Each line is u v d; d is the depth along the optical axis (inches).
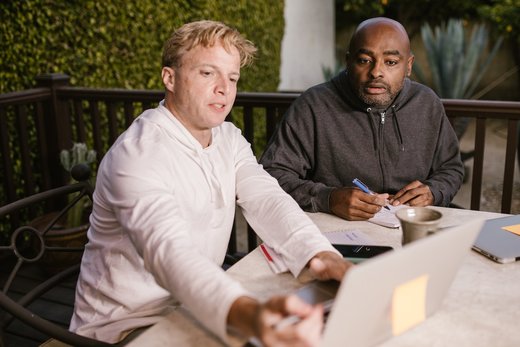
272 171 81.8
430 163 84.1
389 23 76.9
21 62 125.7
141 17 149.5
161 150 51.8
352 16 316.2
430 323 40.8
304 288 44.3
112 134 125.3
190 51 52.9
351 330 33.5
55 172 132.1
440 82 212.5
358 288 31.0
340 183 84.0
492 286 46.4
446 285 40.6
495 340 38.8
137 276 53.6
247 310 35.6
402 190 73.4
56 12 127.3
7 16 122.9
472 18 301.7
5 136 119.0
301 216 54.9
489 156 245.3
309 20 293.0
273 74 250.4
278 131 85.5
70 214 111.6
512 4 283.4
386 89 77.1
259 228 57.2
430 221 43.4
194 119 54.7
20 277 114.3
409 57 81.4
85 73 137.5
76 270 64.1
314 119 83.0
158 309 54.0
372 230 60.6
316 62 298.0
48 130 129.3
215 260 59.2
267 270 50.1
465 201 196.2
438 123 83.4
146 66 155.6
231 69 53.9
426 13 306.7
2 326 56.7
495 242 53.6
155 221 45.6
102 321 53.7
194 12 173.0
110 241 53.8
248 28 214.2
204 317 38.4
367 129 81.3
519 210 188.7
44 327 48.4
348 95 80.9
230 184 59.4
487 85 303.6
